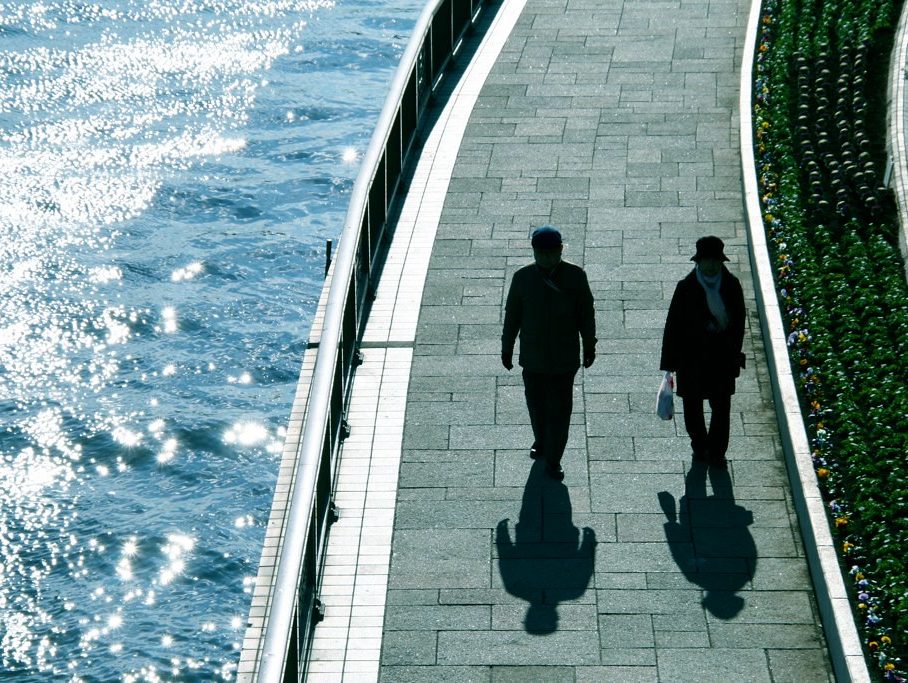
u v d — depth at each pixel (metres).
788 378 11.11
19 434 39.31
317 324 12.08
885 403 11.06
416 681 8.51
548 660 8.66
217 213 54.78
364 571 9.46
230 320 46.62
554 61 18.95
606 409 11.26
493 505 10.12
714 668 8.56
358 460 10.63
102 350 44.44
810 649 8.71
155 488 36.84
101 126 63.12
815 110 17.02
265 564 9.19
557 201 14.89
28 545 33.94
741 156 15.41
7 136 61.62
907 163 14.97
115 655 29.78
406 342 12.20
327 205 55.50
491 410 11.27
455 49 19.25
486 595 9.23
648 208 14.70
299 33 75.81
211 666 29.67
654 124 16.84
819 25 19.73
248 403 41.47
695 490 10.25
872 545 9.41
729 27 20.05
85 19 76.62
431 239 14.10
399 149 15.07
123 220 53.97
